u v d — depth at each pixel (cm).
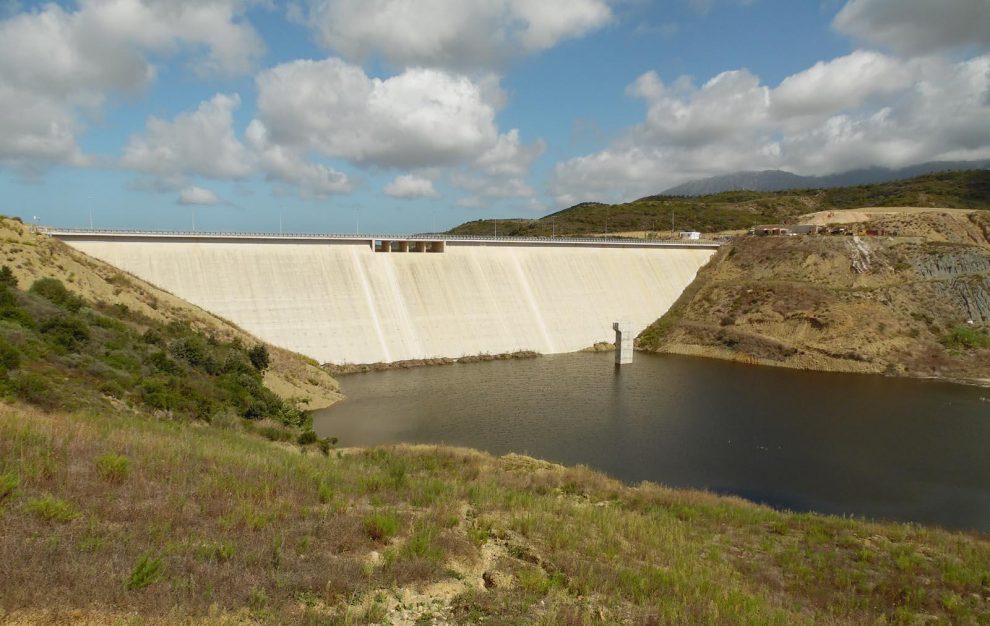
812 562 2255
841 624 1672
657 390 6856
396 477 2267
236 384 4469
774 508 3778
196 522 1405
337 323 7456
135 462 1723
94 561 1099
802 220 14962
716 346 9256
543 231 18050
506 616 1218
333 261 7925
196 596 1056
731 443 5009
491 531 1788
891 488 4119
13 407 2267
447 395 6412
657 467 4462
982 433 5328
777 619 1523
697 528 2559
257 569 1211
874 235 11219
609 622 1275
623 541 2031
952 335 8450
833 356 8288
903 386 7219
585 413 5853
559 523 2022
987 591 2084
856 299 9038
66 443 1741
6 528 1162
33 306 3931
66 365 3262
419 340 7994
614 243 10919
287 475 1964
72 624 911
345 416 5562
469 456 3725
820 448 4909
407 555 1423
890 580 2089
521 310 9138
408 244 9019
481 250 9412
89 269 5681
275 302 7175
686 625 1345
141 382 3503
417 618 1166
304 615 1077
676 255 11612
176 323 5556
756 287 9919
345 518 1612
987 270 9619
